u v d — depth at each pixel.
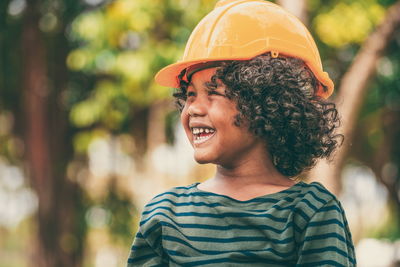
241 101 2.05
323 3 8.02
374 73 6.62
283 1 5.98
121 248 10.52
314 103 2.15
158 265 2.11
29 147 10.08
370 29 7.83
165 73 2.24
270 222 1.98
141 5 8.13
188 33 8.28
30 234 10.62
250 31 2.13
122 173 10.23
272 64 2.08
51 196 10.20
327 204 2.00
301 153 2.15
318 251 1.95
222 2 2.28
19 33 10.03
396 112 9.55
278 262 1.96
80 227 10.55
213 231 2.02
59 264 10.39
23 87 10.08
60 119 10.21
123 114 9.26
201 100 2.10
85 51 8.55
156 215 2.10
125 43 8.66
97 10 8.84
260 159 2.11
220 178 2.13
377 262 8.70
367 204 10.60
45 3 9.81
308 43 2.21
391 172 10.21
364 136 9.82
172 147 9.62
